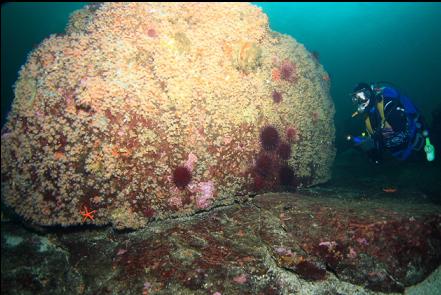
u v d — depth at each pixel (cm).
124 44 400
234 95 429
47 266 382
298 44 563
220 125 413
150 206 388
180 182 391
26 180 384
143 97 377
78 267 365
